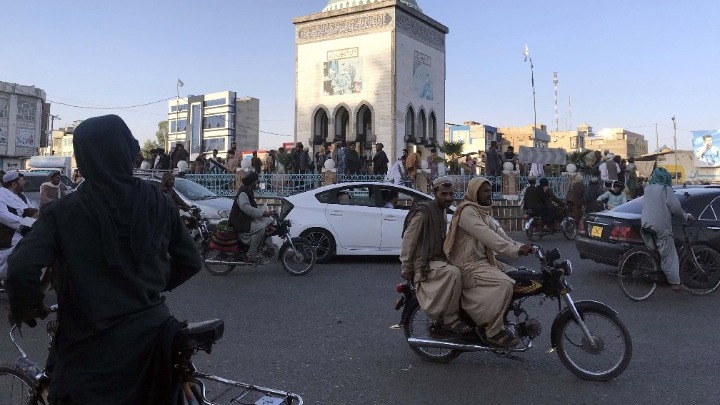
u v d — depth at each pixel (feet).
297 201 36.24
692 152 185.78
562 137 234.79
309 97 97.35
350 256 39.47
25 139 162.81
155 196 8.12
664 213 25.64
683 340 19.65
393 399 14.24
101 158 7.48
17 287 7.03
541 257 15.38
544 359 17.49
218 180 59.06
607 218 29.40
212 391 14.35
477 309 15.39
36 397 9.66
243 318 22.25
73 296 7.34
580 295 27.02
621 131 271.49
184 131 143.74
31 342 18.76
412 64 93.50
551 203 48.73
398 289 17.39
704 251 27.48
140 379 7.49
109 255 7.34
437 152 96.17
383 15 89.86
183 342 7.63
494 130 184.65
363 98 91.86
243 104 180.55
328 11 94.38
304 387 15.02
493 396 14.47
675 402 14.12
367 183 36.96
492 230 15.79
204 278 30.76
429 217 16.11
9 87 157.69
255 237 30.86
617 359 15.51
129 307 7.50
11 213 23.35
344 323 21.56
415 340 16.15
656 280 25.96
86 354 7.31
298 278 30.89
